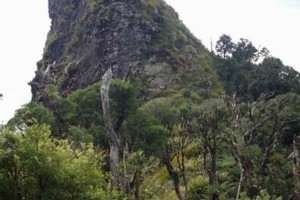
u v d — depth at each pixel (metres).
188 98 71.19
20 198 16.88
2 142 16.77
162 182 34.81
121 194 21.11
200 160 31.09
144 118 38.25
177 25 98.38
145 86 71.88
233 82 80.31
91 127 36.53
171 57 84.12
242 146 24.48
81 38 94.19
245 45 100.81
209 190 23.39
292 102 41.38
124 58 80.69
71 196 17.39
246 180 22.34
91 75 81.62
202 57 90.69
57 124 36.09
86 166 18.12
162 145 33.19
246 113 32.62
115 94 39.06
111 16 85.81
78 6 108.00
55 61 103.50
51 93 40.28
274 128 24.47
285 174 28.59
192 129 26.62
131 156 25.25
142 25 85.19
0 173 16.25
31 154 16.55
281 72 81.44
